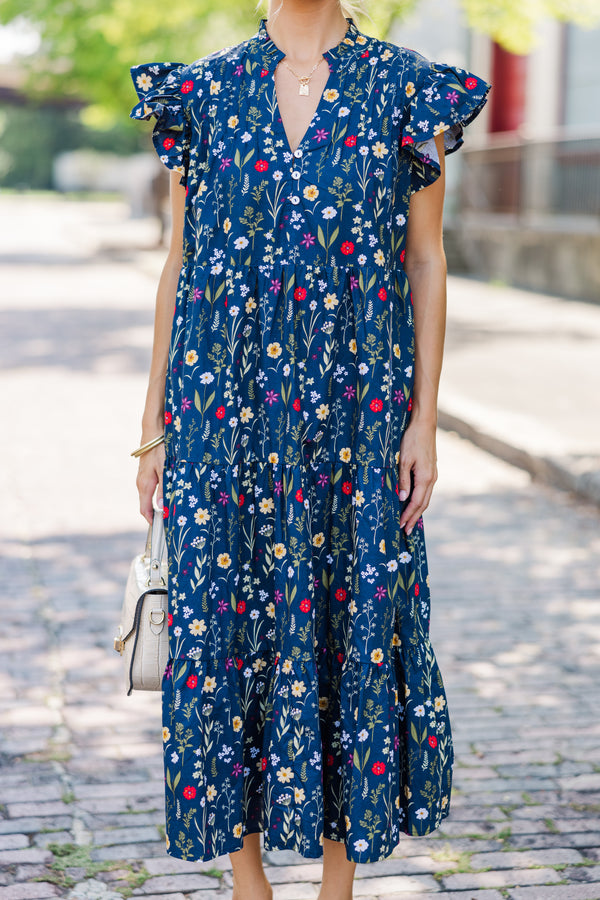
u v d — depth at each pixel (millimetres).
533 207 16094
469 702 3656
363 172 1914
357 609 1985
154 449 2113
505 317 12633
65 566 4910
